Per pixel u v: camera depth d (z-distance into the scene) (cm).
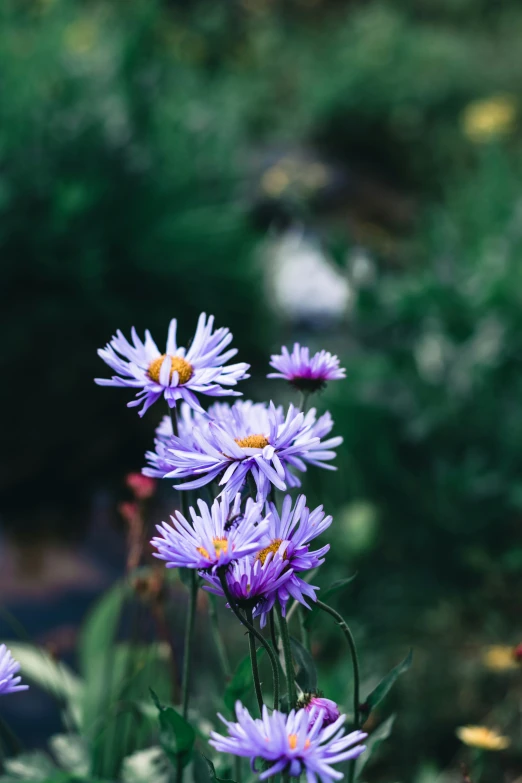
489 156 496
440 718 246
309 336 463
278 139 803
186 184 448
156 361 98
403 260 523
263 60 926
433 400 339
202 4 956
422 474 330
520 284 352
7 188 391
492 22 1080
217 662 232
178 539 84
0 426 388
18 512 380
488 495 317
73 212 390
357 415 328
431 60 876
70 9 513
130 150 426
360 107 816
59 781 136
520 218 402
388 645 278
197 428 91
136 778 132
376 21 979
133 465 410
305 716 77
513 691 248
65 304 391
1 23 477
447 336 355
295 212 589
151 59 495
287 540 87
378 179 786
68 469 396
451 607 290
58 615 307
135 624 168
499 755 231
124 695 162
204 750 135
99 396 398
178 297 416
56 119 416
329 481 320
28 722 255
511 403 339
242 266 444
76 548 356
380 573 305
